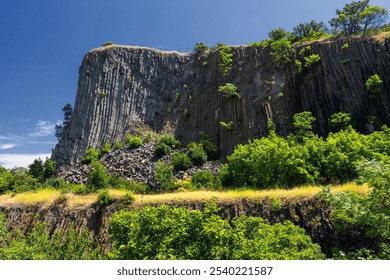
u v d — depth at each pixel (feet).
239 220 52.11
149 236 37.42
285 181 94.12
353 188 69.36
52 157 241.14
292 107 168.45
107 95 247.29
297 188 79.56
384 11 174.09
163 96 249.14
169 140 195.42
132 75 256.93
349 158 91.50
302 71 172.45
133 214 41.29
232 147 175.42
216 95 204.64
